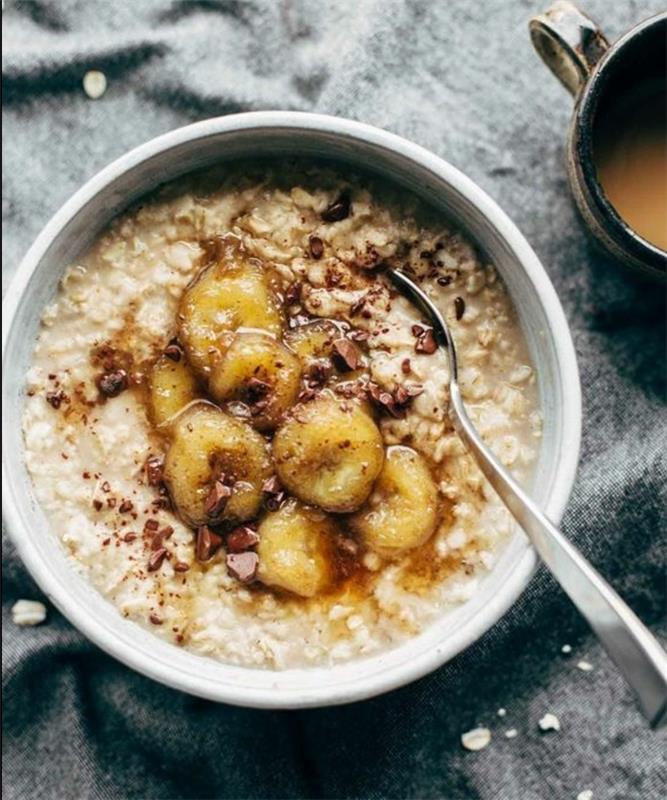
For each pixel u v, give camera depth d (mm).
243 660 417
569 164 436
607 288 467
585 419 468
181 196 419
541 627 471
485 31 473
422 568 416
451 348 415
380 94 473
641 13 471
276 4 481
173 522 420
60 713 480
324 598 417
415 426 413
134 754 479
